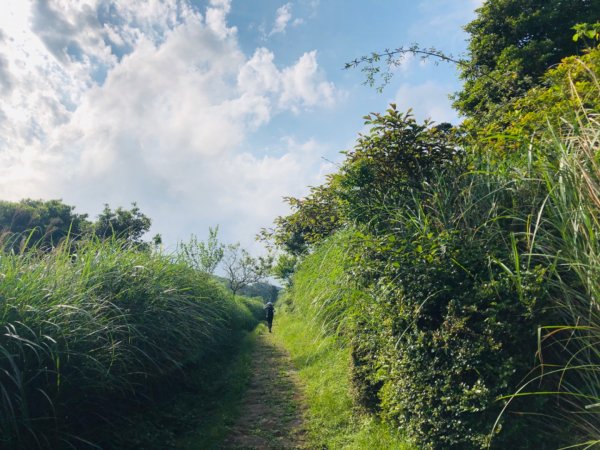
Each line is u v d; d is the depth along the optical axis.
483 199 4.90
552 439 3.21
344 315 6.70
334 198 8.20
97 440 4.27
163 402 6.04
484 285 3.87
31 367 3.91
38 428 3.77
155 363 5.64
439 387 3.83
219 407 6.49
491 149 6.10
